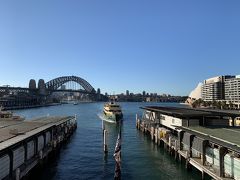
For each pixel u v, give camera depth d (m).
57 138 70.69
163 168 55.22
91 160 62.72
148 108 103.00
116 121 142.38
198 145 47.66
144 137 95.44
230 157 38.59
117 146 48.75
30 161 47.16
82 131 113.19
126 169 55.25
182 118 66.06
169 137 65.12
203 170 43.19
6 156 38.84
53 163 59.94
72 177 50.59
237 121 91.62
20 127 59.59
